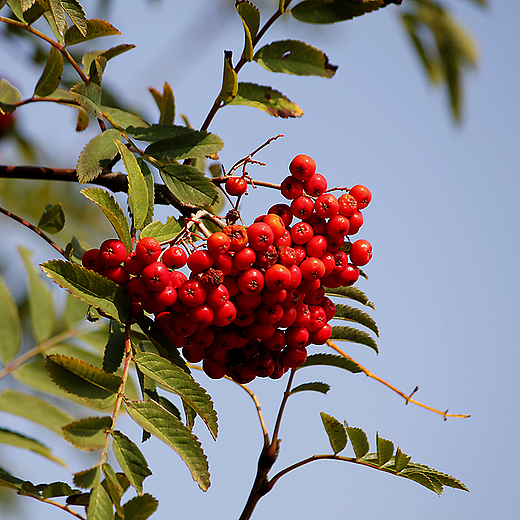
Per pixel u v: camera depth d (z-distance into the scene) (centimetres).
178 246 200
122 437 195
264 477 201
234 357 202
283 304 200
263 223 199
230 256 199
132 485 195
